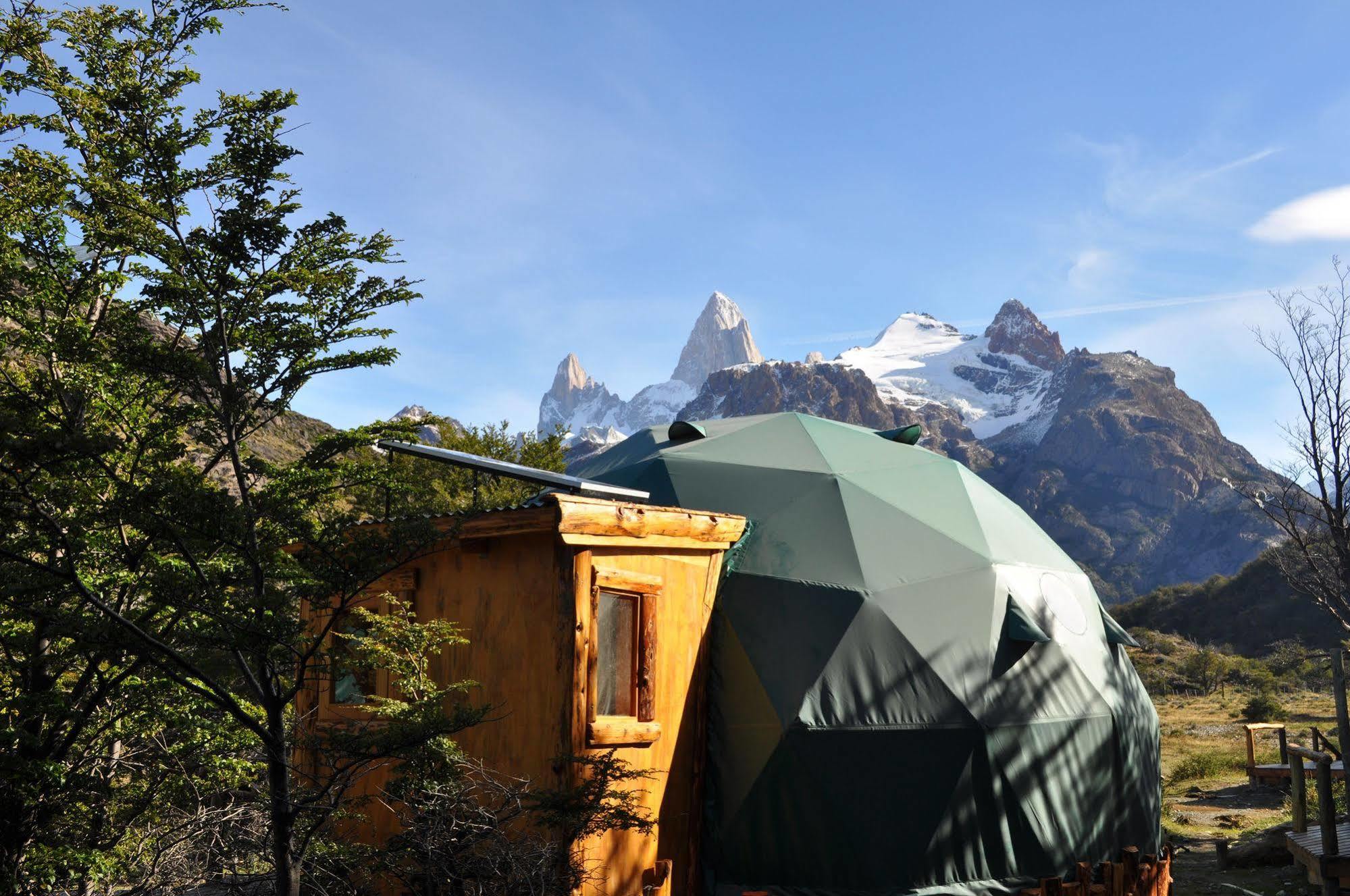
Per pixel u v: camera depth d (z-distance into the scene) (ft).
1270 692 127.44
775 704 26.20
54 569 17.34
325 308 18.21
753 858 25.49
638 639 24.36
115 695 22.22
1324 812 26.84
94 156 21.42
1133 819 30.35
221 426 18.04
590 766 21.63
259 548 17.60
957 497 34.58
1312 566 41.83
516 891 19.53
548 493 21.65
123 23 22.61
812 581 28.55
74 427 19.74
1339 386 41.55
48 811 20.44
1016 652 29.12
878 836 25.44
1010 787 27.09
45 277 21.91
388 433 20.11
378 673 25.85
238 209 17.24
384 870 21.21
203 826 21.01
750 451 34.83
